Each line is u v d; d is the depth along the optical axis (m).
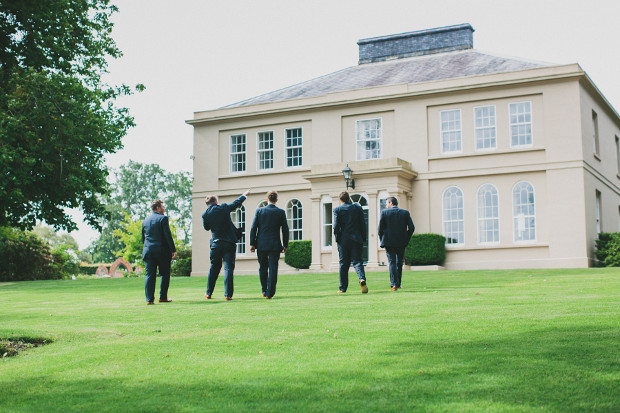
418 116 26.08
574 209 23.23
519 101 24.61
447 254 24.91
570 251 23.12
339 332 5.96
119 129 20.42
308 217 27.70
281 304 9.07
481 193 24.81
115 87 21.64
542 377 3.94
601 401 3.43
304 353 5.04
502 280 13.59
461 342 5.16
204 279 20.11
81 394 4.07
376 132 26.91
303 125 28.28
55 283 20.61
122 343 5.84
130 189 69.94
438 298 8.98
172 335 6.27
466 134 25.28
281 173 28.38
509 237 24.17
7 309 9.96
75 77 19.06
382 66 30.36
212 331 6.42
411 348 5.02
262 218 10.55
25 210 18.23
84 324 7.39
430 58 29.55
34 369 4.87
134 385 4.25
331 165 25.30
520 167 24.22
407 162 25.11
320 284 14.80
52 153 16.83
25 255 28.75
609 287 10.23
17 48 17.06
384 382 4.01
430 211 25.48
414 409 3.43
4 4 9.56
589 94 25.16
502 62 26.48
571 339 5.05
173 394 3.98
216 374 4.45
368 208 24.44
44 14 17.11
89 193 19.27
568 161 23.53
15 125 15.85
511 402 3.47
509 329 5.68
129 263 48.25
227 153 29.70
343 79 30.00
